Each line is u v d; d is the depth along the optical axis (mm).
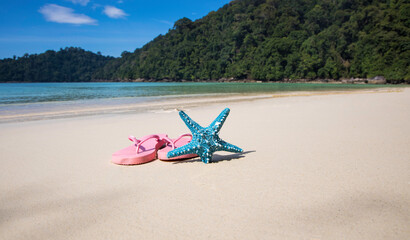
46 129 7812
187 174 3754
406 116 8875
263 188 3184
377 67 88750
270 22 145125
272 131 6695
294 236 2201
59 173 3955
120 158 4273
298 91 32594
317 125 7438
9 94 31125
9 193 3262
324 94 24484
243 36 147750
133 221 2527
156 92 32406
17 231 2412
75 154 5016
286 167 3924
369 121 7961
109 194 3152
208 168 3988
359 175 3535
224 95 24562
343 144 5207
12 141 6250
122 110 12867
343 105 13227
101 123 8719
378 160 4156
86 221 2561
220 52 159500
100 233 2340
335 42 111375
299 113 10219
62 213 2734
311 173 3646
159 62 189250
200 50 174000
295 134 6273
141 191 3209
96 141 6113
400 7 95312
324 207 2689
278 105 13859
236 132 6652
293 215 2545
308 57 108375
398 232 2229
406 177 3428
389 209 2621
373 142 5312
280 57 119625
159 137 4773
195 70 168125
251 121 8398
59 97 24609
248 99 18984
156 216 2602
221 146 4141
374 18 106188
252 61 133000
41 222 2566
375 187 3143
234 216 2551
